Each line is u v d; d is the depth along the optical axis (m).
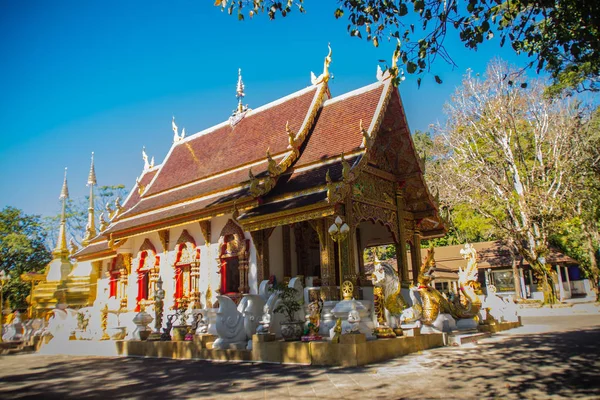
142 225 22.55
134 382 10.26
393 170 20.34
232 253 19.56
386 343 11.59
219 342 13.68
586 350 11.41
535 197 34.44
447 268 46.38
